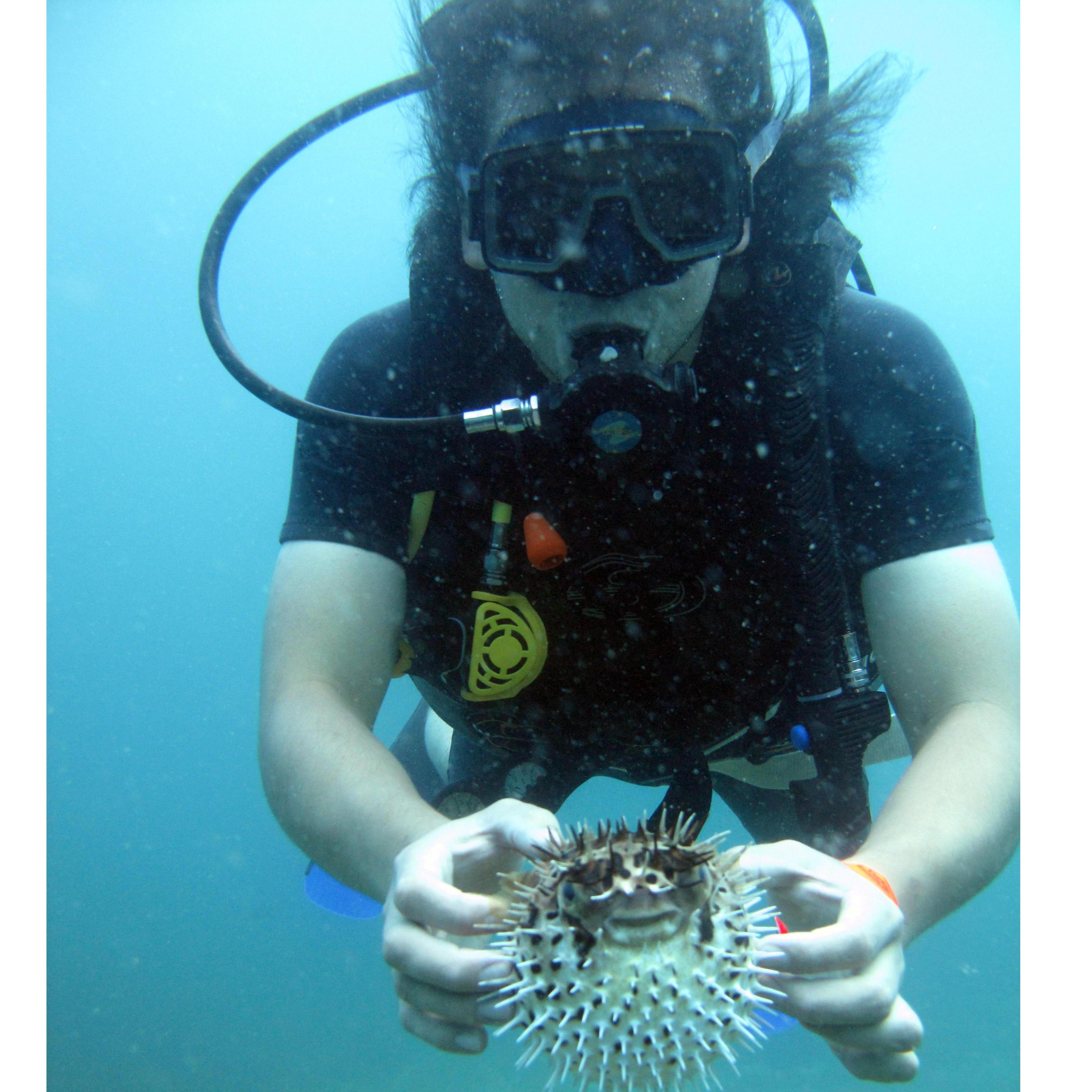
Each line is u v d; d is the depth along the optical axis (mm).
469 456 645
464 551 691
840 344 683
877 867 514
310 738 600
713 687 720
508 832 485
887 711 617
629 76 588
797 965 447
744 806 1130
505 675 681
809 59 673
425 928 472
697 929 423
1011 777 565
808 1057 2514
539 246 594
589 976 416
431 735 1302
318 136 760
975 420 697
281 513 7746
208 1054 3162
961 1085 2545
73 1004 3906
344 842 562
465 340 664
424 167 692
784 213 623
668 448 616
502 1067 2566
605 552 665
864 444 668
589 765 760
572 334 612
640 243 582
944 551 645
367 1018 3387
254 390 654
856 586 690
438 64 637
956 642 621
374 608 670
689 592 680
